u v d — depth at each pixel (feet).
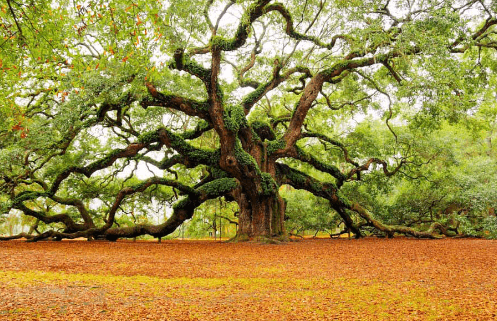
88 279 32.19
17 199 82.79
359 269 39.88
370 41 66.13
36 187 114.11
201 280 32.99
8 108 41.88
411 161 105.09
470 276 34.40
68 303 23.76
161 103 67.77
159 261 45.50
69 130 80.07
